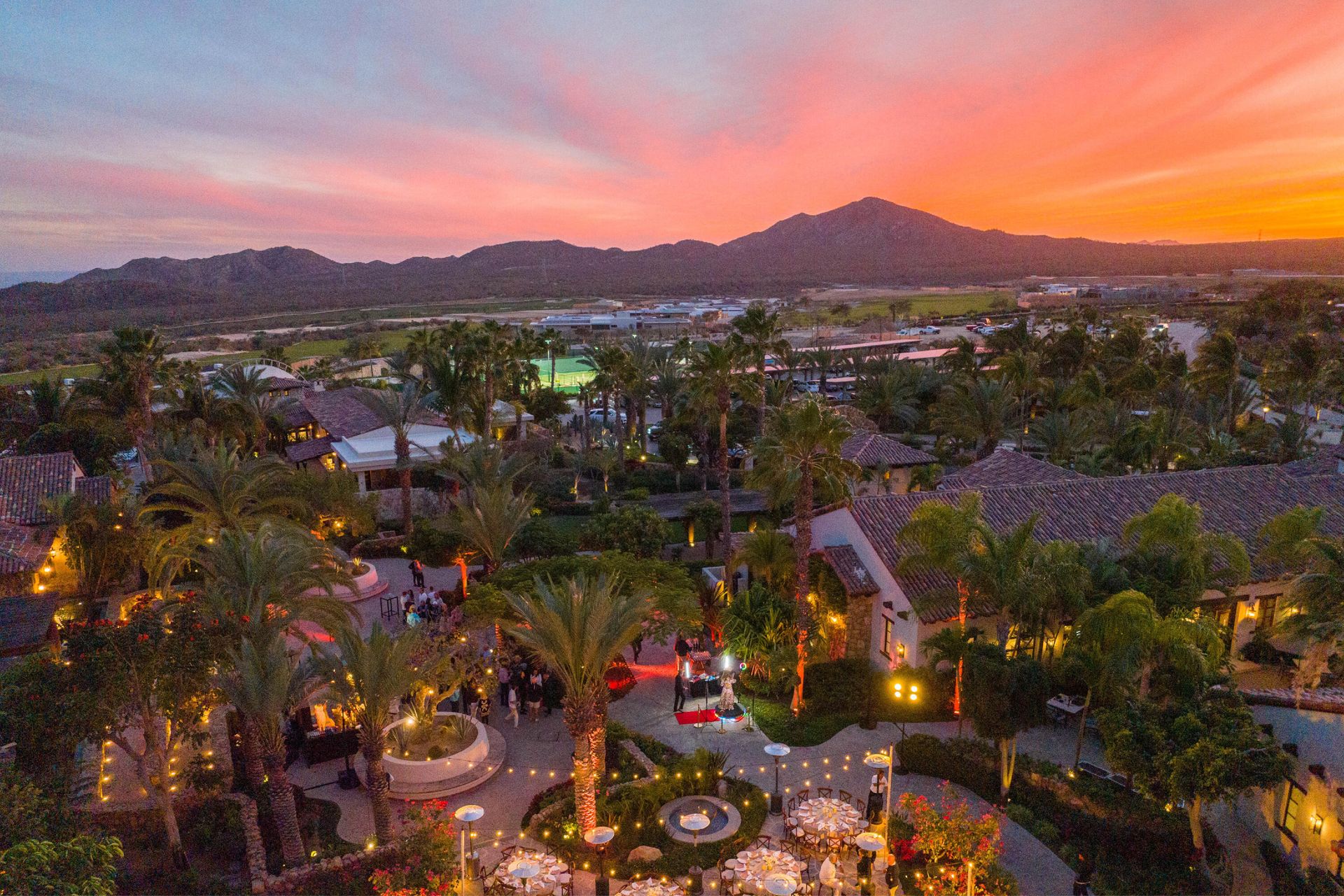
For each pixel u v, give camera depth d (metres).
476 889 19.25
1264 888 18.56
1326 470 42.34
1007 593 24.30
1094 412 63.94
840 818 20.56
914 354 129.50
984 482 41.22
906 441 73.06
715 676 30.42
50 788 17.36
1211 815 21.17
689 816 20.23
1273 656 30.17
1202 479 35.22
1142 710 20.48
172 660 18.23
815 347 140.38
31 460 40.62
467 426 57.03
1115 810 21.14
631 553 34.56
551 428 75.62
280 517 37.06
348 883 18.81
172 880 18.66
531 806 22.30
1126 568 27.17
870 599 30.72
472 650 26.95
